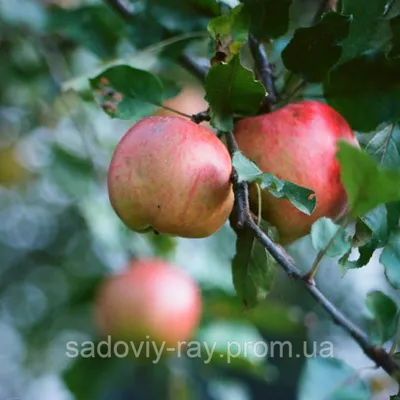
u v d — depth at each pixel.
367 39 0.86
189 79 1.13
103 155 1.28
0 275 1.77
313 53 0.86
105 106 0.88
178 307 1.15
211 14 0.92
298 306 1.59
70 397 1.22
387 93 0.87
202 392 1.27
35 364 1.64
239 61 0.81
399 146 0.87
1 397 1.84
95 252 1.52
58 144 1.27
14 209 1.74
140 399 1.28
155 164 0.81
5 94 1.40
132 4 1.00
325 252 0.78
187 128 0.82
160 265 1.18
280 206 0.84
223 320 1.20
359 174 0.75
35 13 1.20
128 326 1.15
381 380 0.95
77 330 1.55
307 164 0.84
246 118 0.85
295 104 0.86
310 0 1.13
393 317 0.85
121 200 0.82
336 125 0.85
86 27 1.10
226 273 1.26
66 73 1.27
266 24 0.87
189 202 0.81
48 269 1.75
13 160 1.59
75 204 1.40
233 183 0.81
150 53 0.98
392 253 0.83
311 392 0.85
